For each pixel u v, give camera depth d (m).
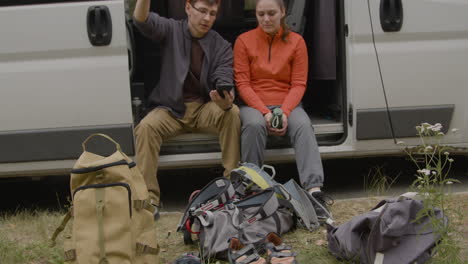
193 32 3.93
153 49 4.62
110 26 3.77
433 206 2.75
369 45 3.96
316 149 3.82
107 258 2.54
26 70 3.80
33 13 3.76
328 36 4.11
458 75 4.02
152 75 4.65
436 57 3.99
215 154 4.03
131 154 3.88
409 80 3.99
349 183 4.61
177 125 3.96
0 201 4.60
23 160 3.86
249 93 4.00
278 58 4.06
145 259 2.68
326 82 4.53
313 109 4.81
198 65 4.00
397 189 4.32
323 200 3.71
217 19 4.54
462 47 4.00
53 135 3.84
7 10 3.75
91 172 2.60
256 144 3.83
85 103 3.83
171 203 4.33
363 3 3.94
